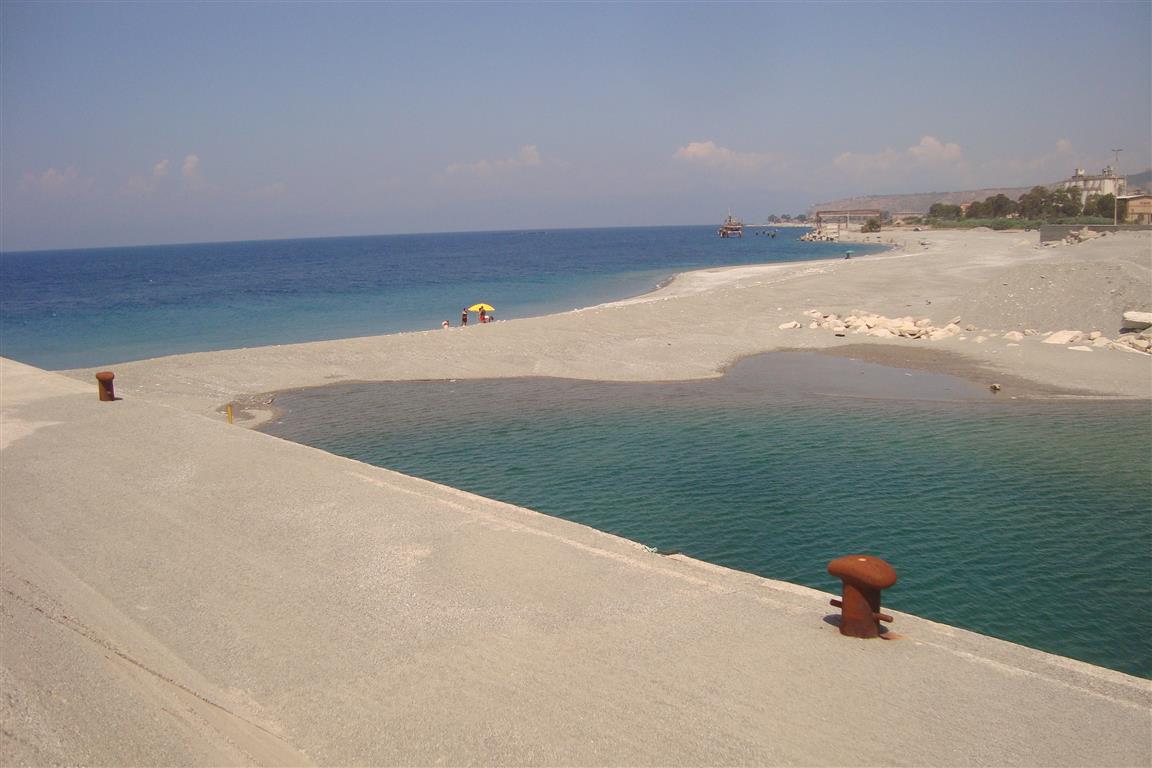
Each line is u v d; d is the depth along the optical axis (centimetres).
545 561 968
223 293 7662
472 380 3038
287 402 2731
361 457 2056
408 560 973
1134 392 2566
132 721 582
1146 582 1277
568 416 2462
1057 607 1205
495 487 1786
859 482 1766
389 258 15050
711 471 1867
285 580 920
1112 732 611
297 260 15362
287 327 4966
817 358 3325
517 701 655
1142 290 3612
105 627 795
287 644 768
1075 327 3516
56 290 8812
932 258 7638
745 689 669
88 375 2900
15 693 576
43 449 1509
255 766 561
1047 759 574
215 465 1404
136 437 1600
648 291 6700
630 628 790
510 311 5506
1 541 1053
